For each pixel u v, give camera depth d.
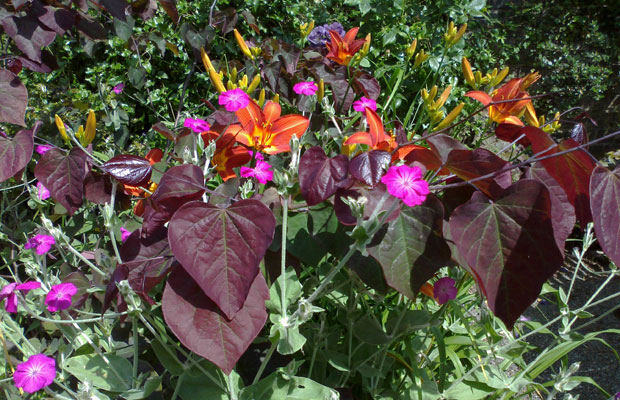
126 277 0.35
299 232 0.41
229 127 0.44
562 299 0.52
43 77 0.94
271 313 0.38
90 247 0.65
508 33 1.55
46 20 0.53
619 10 1.54
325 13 1.24
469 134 1.12
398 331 0.46
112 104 0.77
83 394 0.35
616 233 0.31
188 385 0.41
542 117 0.58
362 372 0.46
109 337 0.43
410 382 0.54
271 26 1.30
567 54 1.53
